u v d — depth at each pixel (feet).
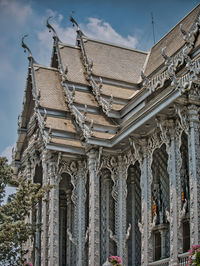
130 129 105.09
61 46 146.41
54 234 115.44
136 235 115.65
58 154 119.44
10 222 99.25
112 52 149.28
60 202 139.23
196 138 90.22
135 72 146.10
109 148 114.93
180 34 131.44
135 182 120.26
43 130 122.42
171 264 90.38
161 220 103.50
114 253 115.55
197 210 85.71
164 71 111.65
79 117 121.19
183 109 92.73
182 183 97.45
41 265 116.37
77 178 121.08
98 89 131.64
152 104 100.22
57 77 142.92
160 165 110.32
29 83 143.74
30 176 134.72
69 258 123.44
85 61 143.02
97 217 110.73
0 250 99.30
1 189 105.50
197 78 88.79
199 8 122.72
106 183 119.96
